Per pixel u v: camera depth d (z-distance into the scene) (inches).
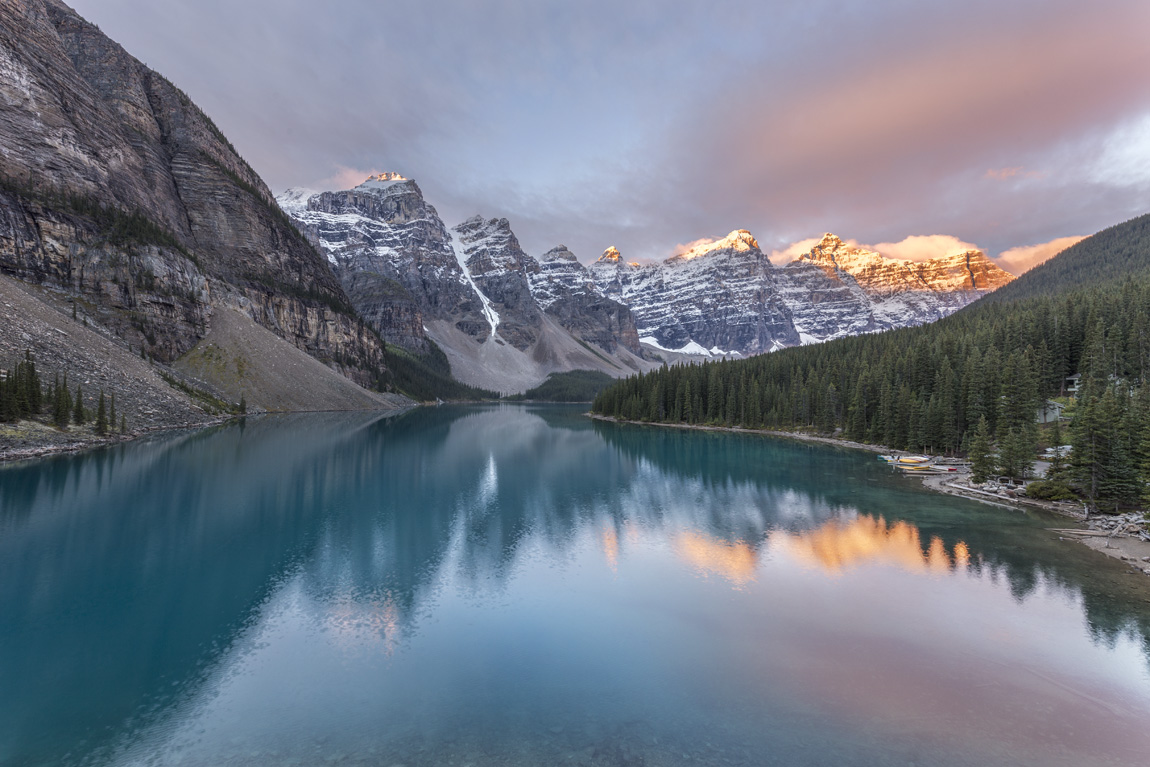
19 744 735.7
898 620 1162.6
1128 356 3801.7
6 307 3563.0
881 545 1700.3
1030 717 817.5
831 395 5098.4
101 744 737.6
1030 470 2578.7
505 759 710.5
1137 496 1990.7
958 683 914.7
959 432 3639.3
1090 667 970.1
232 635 1074.1
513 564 1521.9
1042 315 4640.8
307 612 1188.5
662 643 1054.4
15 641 1030.4
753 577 1425.9
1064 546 1690.5
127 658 976.9
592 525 1945.1
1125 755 729.0
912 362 4532.5
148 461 2824.8
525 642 1058.1
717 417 6323.8
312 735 761.0
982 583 1374.3
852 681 917.2
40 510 1910.7
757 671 951.0
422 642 1053.8
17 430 2854.3
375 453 3607.3
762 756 719.1
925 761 712.4
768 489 2613.2
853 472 3110.2
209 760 706.8
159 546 1605.6
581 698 861.8
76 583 1318.9
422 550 1636.3
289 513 2018.9
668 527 1919.3
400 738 755.4
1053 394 4217.5
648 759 712.4
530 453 3929.6
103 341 4313.5
